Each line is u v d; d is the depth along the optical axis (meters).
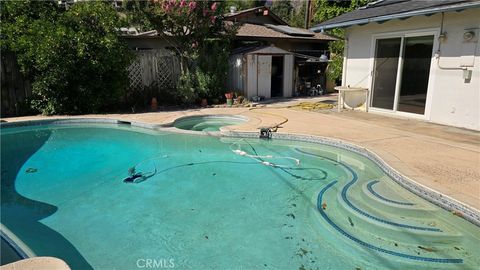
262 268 3.34
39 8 11.70
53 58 9.99
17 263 2.70
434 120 8.66
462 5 6.61
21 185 5.73
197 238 3.93
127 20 11.91
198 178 5.96
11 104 10.74
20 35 10.52
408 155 5.88
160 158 7.18
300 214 4.49
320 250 3.62
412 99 9.26
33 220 4.45
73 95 10.96
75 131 9.63
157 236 4.00
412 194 4.71
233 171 6.29
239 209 4.69
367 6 11.27
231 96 12.85
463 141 6.75
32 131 9.62
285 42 17.69
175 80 13.71
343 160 6.78
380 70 10.13
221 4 12.70
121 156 7.36
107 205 4.90
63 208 4.82
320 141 7.43
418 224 4.00
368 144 6.68
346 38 11.26
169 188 5.52
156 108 12.12
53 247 3.79
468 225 3.86
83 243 3.87
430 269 3.22
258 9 18.64
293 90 15.83
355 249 3.61
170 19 11.64
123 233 4.08
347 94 11.06
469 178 4.74
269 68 14.34
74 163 6.93
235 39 15.52
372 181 5.43
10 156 7.42
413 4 8.56
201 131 8.81
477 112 7.62
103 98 11.27
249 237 3.93
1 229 4.16
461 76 7.85
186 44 12.75
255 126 8.82
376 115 10.05
